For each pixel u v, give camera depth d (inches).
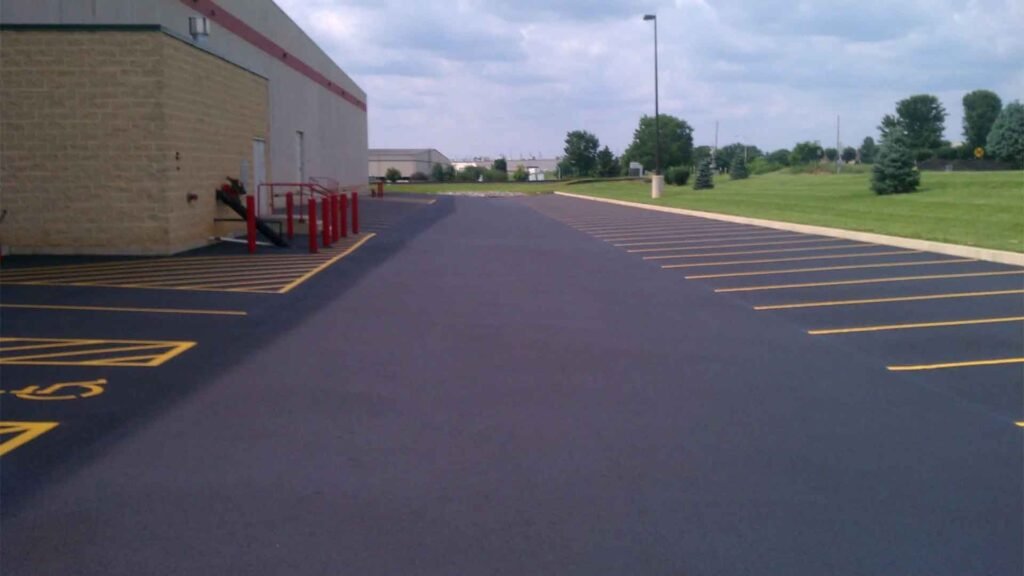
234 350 432.8
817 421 328.8
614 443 302.2
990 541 228.5
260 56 1398.9
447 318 522.3
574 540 227.8
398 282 666.2
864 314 538.9
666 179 3021.7
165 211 788.0
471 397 355.6
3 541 223.9
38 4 892.0
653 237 1060.5
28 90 765.9
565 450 294.8
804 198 1683.1
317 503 249.3
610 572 211.2
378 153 4886.8
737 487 264.1
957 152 3368.6
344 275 700.0
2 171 770.8
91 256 778.8
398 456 287.3
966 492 260.8
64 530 230.4
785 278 689.0
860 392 368.5
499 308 558.6
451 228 1214.9
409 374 390.6
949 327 497.7
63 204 779.4
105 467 275.0
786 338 473.7
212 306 550.0
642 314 541.6
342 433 309.6
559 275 716.7
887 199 1496.1
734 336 478.9
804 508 249.0
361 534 229.9
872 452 295.0
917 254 817.5
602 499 254.1
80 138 773.9
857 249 870.4
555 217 1473.9
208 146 897.5
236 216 972.6
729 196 1889.8
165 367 398.0
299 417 327.0
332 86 2003.0
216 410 334.6
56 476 267.4
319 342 452.8
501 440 304.0
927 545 226.2
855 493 259.9
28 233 780.0
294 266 746.2
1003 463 285.1
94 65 767.1
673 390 369.7
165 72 774.5
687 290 637.9
